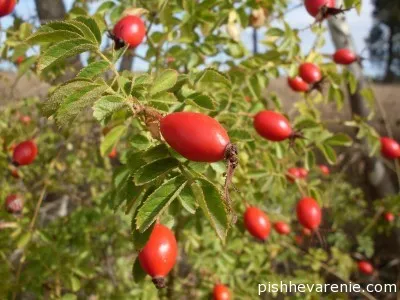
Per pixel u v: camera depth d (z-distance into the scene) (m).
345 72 0.27
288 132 0.20
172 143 0.11
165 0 0.21
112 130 0.18
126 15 0.19
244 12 0.25
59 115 0.10
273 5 0.27
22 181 0.36
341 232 0.51
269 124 0.20
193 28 0.24
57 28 0.12
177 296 0.32
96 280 0.35
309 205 0.23
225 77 0.15
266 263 0.31
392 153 0.30
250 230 0.21
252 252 0.31
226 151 0.10
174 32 0.23
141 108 0.12
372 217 0.49
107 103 0.11
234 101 0.22
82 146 0.38
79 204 0.37
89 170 0.38
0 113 0.34
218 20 0.24
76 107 0.11
